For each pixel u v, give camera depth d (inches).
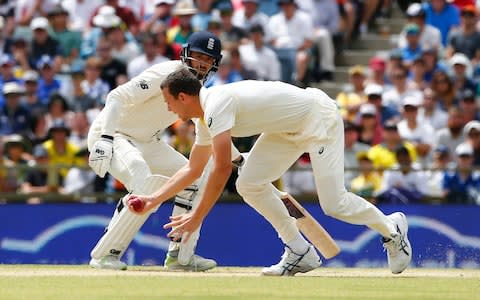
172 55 2103.8
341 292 924.6
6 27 2279.8
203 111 1021.8
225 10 2151.8
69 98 2037.4
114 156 1194.6
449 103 2009.1
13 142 1827.0
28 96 1989.4
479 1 2319.1
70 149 1849.2
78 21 2299.5
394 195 1689.2
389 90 2054.6
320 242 1138.0
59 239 1697.8
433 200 1691.7
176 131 1844.2
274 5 2283.5
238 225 1692.9
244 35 2156.7
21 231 1700.3
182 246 1216.8
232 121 1004.6
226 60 1993.1
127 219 1189.7
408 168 1699.1
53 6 2347.4
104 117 1200.8
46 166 1715.1
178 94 1019.9
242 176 1100.5
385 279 1079.6
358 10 2353.6
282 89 1051.9
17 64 2171.5
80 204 1697.8
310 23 2191.2
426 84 2063.2
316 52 2219.5
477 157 1840.6
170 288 940.0
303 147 1082.1
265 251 1689.2
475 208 1683.1
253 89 1035.9
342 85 2196.1
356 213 1091.3
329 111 1076.5
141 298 856.3
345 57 2288.4
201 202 994.7
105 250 1205.7
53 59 2172.7
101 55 2094.0
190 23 2164.1
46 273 1128.8
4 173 1710.1
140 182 1172.5
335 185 1076.5
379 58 2116.1
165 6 2267.5
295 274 1138.0
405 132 1937.7
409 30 2146.9
